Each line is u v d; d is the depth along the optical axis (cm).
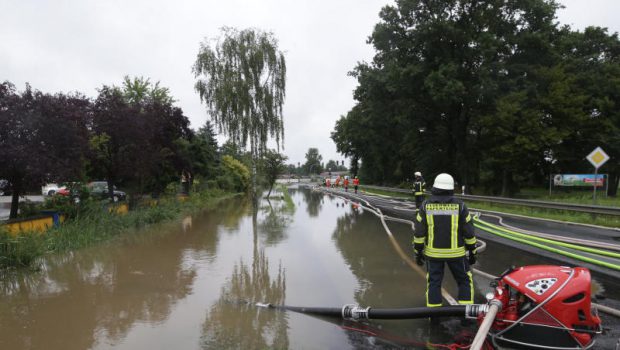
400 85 2553
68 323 481
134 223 1341
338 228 1303
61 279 686
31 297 585
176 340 427
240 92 1927
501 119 2406
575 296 353
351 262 786
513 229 1098
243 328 459
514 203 1680
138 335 442
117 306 542
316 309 499
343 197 3291
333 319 484
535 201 1559
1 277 700
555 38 2656
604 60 3186
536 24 2603
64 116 1062
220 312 516
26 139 1016
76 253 907
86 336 441
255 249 941
